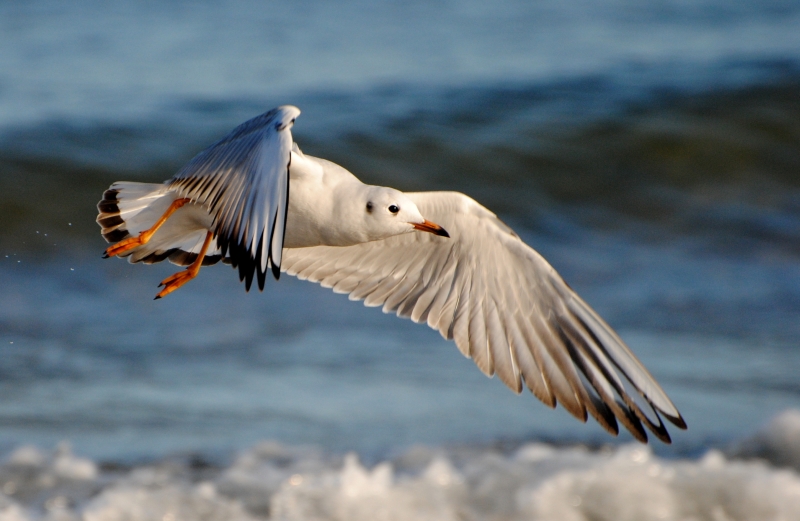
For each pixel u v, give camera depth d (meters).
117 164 18.73
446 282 7.56
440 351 13.26
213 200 5.52
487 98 23.30
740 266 17.00
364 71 25.20
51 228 16.83
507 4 34.62
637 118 22.53
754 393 11.85
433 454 10.12
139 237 6.75
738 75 25.30
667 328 14.05
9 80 22.91
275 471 9.63
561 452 10.17
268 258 4.96
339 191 6.80
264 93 22.75
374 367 12.58
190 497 9.03
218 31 28.66
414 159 20.47
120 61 24.86
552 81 24.64
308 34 28.80
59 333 13.43
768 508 8.98
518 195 19.69
